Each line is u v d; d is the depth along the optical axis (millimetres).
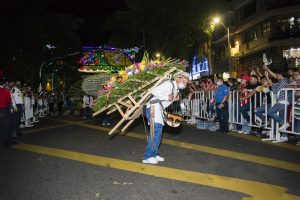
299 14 29047
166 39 32969
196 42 35438
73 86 12375
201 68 49000
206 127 10922
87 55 33562
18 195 4703
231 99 10742
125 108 7285
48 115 21141
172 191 4797
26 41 20953
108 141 8906
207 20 31359
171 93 6168
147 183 5160
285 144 8195
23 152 7617
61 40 26797
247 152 7305
